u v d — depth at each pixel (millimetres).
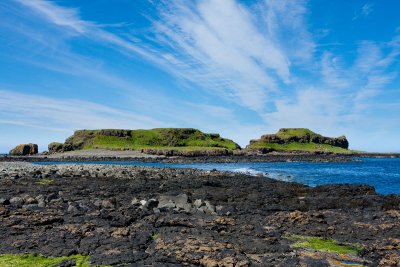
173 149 169000
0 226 16984
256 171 80438
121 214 19719
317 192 32844
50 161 129875
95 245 14633
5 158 138875
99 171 51938
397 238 16297
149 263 12875
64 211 20859
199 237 15891
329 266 12758
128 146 191625
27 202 23234
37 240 15023
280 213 22109
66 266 12539
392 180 59812
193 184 36812
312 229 17969
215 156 157000
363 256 14086
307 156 167250
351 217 20734
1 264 12734
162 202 23797
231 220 19094
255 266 12727
